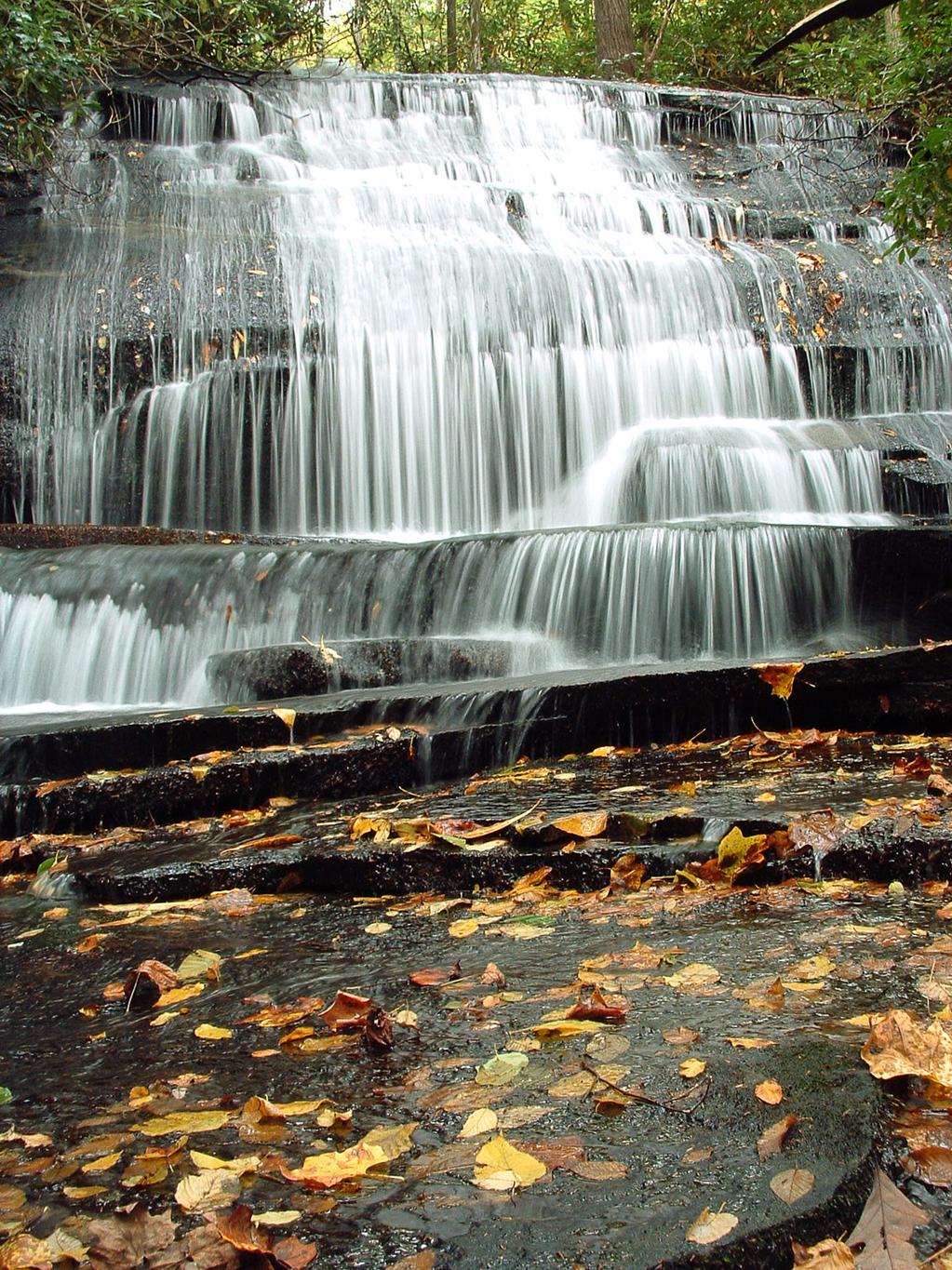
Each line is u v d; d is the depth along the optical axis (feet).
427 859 12.94
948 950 9.16
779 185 48.83
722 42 67.00
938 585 23.12
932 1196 5.84
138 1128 7.39
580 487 35.94
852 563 23.77
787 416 38.55
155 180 40.91
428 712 18.39
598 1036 8.00
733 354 38.22
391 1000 9.31
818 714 18.61
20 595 25.09
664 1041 7.83
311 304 35.73
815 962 9.11
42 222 37.99
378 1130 7.00
